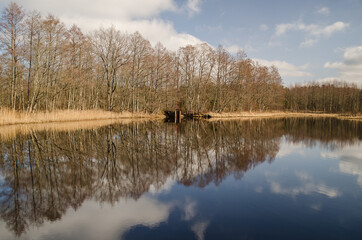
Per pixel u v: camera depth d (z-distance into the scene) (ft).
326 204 19.40
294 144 50.72
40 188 22.29
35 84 86.94
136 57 134.41
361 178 26.84
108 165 30.83
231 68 159.63
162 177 26.32
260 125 96.27
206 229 15.21
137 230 15.08
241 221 16.33
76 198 20.15
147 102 140.77
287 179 26.25
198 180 25.39
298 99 299.58
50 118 86.33
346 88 306.76
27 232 14.88
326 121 129.29
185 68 157.89
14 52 79.97
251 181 25.34
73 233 14.75
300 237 14.38
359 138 60.64
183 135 61.82
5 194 20.84
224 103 170.19
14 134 55.26
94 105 128.47
